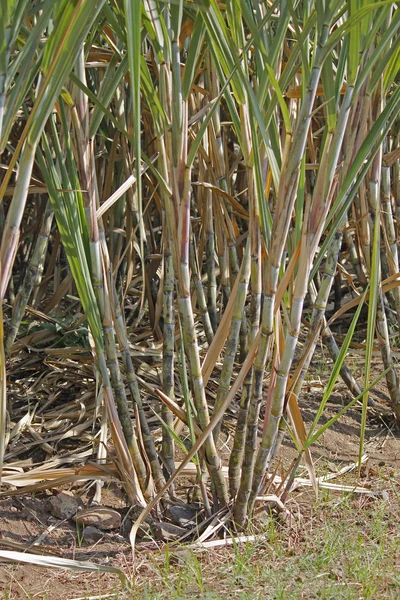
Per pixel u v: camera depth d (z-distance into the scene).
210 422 1.67
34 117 1.26
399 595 1.57
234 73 1.53
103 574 1.69
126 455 1.84
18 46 1.59
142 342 2.71
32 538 1.82
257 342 1.68
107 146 2.65
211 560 1.73
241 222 3.21
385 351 2.43
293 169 1.52
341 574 1.68
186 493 2.04
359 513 1.97
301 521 1.91
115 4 1.53
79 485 2.04
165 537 1.83
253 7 1.66
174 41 1.51
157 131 1.63
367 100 1.69
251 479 1.81
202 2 1.38
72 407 2.38
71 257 1.66
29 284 2.27
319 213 1.56
